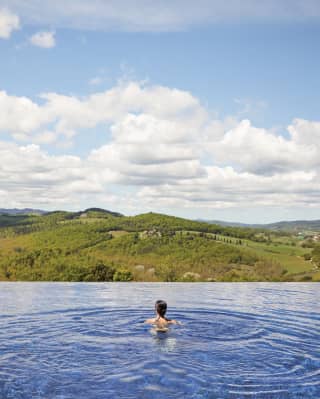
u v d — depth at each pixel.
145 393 5.30
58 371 6.22
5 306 13.80
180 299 16.95
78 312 12.27
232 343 8.21
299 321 11.11
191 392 5.33
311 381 5.78
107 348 7.68
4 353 7.27
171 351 7.49
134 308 13.23
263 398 5.10
